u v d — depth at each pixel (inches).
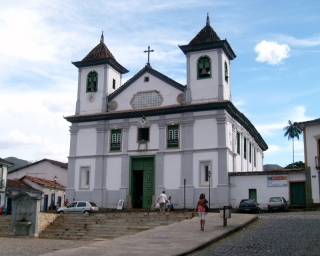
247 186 1225.4
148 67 1392.7
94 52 1501.0
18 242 757.9
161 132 1323.8
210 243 550.0
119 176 1349.7
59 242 761.6
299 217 852.6
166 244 540.1
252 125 1593.3
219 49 1311.5
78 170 1403.8
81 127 1432.1
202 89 1305.4
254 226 727.1
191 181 1254.9
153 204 1278.3
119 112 1374.3
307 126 1247.5
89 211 1186.6
